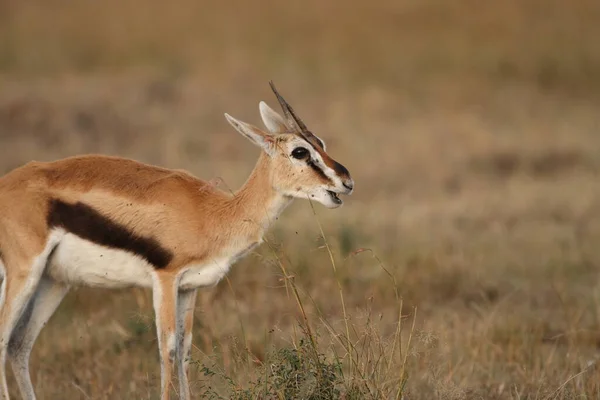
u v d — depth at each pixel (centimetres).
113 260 888
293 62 3291
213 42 3581
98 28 3722
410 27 3862
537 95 2989
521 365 1025
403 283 1335
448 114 2672
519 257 1497
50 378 1002
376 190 1967
